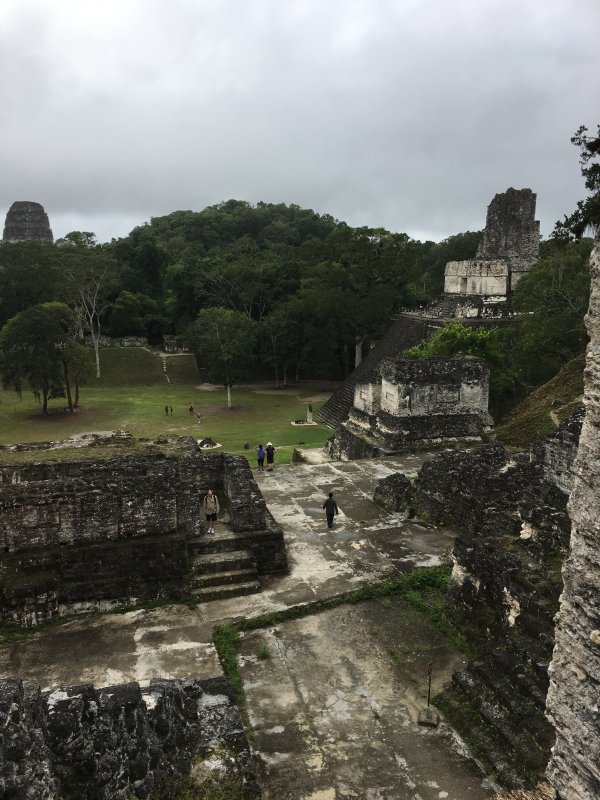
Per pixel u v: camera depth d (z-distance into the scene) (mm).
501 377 26312
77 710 5156
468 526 14062
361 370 44781
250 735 8031
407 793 7098
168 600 11375
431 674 9258
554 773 6043
